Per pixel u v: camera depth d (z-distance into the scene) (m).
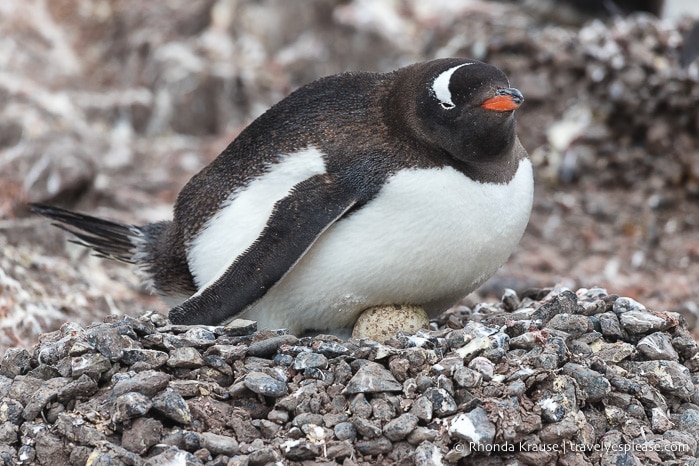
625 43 19.56
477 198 9.59
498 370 8.78
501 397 8.46
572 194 19.23
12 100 22.19
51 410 8.52
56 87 24.28
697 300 15.63
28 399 8.62
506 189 9.84
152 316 9.50
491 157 9.64
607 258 17.58
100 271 15.37
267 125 10.27
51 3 28.20
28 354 9.13
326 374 8.79
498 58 20.42
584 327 9.38
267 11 26.81
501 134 9.52
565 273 16.89
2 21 26.31
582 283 16.20
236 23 26.83
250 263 9.44
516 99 9.30
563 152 19.42
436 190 9.48
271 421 8.48
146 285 11.31
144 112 23.70
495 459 8.37
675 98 18.86
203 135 23.98
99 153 21.44
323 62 25.27
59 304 13.62
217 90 24.06
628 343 9.50
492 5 26.05
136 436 8.17
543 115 19.89
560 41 20.19
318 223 9.40
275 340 9.05
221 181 10.30
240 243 9.95
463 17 23.67
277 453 8.18
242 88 24.17
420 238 9.52
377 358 8.88
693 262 17.59
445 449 8.23
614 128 19.50
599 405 8.89
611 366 9.16
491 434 8.14
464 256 9.76
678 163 19.11
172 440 8.17
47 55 25.94
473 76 9.52
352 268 9.66
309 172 9.74
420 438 8.28
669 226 18.66
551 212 18.80
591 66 19.61
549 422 8.42
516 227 10.06
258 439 8.32
